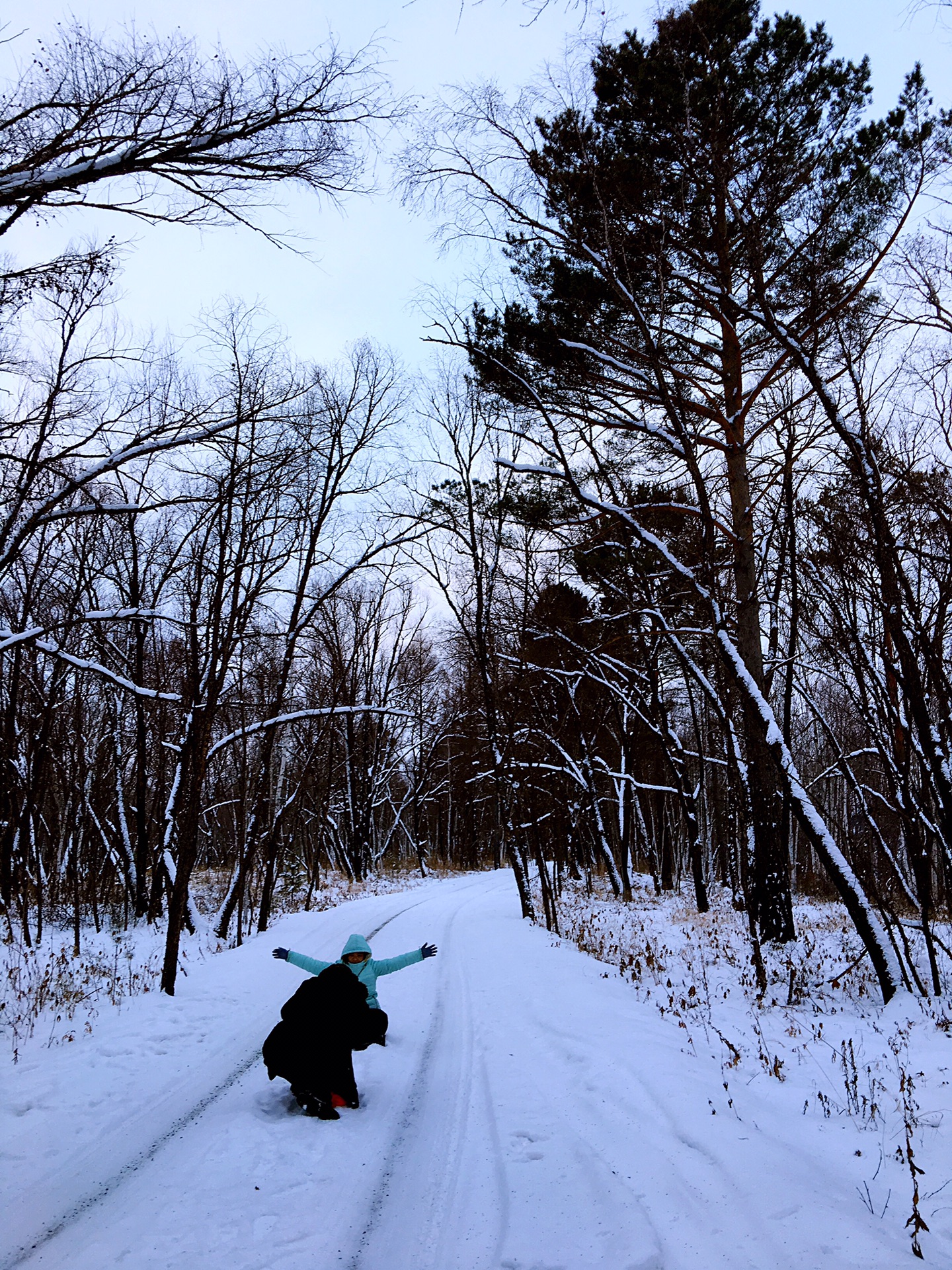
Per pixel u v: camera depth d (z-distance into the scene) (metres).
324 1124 5.44
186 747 13.26
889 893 9.46
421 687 39.62
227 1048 7.31
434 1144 5.11
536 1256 3.63
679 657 13.57
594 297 11.38
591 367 11.84
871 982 9.33
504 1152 4.83
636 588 15.63
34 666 15.82
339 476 18.33
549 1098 5.66
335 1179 4.60
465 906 20.09
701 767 26.52
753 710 9.73
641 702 24.12
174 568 13.89
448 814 48.56
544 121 10.01
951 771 8.30
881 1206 3.91
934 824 8.93
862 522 8.92
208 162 5.18
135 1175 4.64
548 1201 4.16
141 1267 3.63
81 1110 5.62
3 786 15.16
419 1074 6.61
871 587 8.94
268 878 16.80
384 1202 4.34
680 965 11.04
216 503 10.62
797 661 12.37
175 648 19.12
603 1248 3.64
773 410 12.83
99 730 20.34
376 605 34.19
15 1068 6.50
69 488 7.75
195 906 18.59
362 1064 6.87
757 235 9.98
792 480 11.80
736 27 10.10
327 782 29.41
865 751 10.51
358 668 35.16
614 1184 4.21
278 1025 5.92
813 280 10.23
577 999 8.41
